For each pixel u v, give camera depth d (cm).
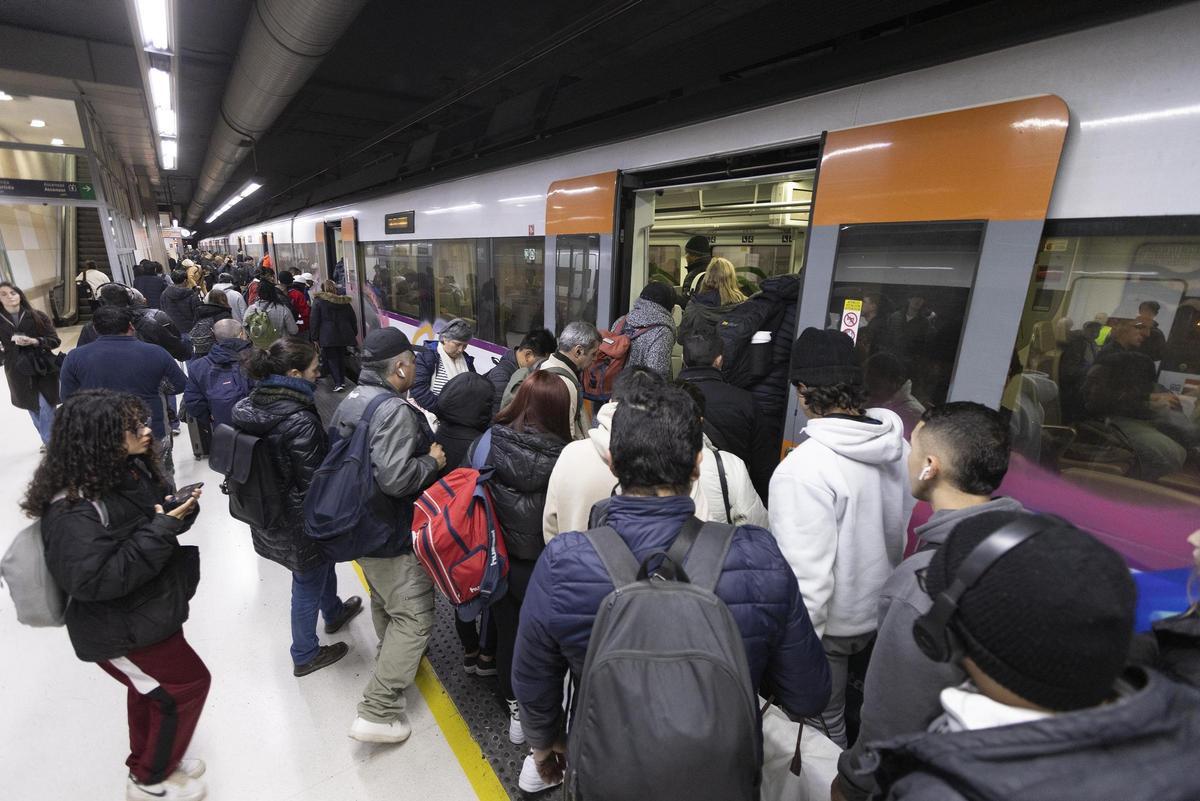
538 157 458
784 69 283
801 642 109
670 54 571
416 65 726
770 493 158
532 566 181
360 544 193
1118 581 57
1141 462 171
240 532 373
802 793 146
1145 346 169
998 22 201
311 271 1143
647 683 87
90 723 223
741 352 290
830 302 253
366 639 273
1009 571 59
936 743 59
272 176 1864
